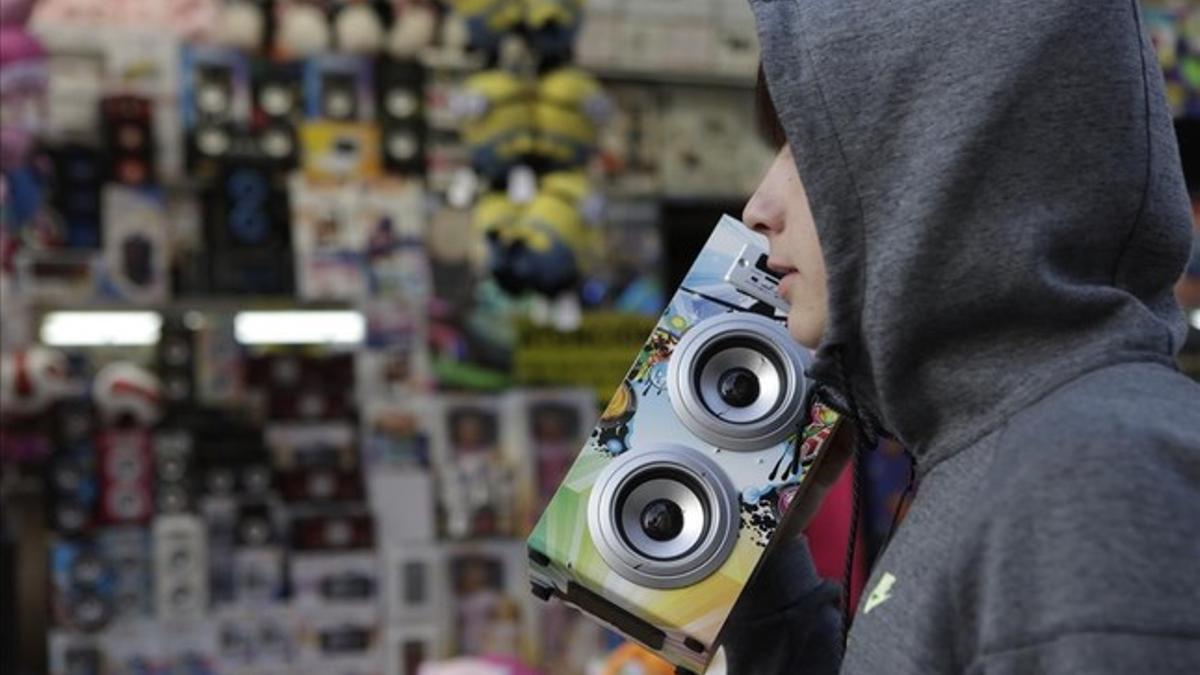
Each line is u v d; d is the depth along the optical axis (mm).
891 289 868
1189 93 4973
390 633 4223
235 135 4246
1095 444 774
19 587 4004
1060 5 867
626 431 1113
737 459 1103
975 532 798
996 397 853
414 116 4387
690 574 1073
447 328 4391
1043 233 848
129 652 4023
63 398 4098
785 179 979
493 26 4004
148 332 4246
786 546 1202
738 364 1126
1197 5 5055
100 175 4164
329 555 4203
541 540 1093
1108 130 862
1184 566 737
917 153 874
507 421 4383
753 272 1146
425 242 4379
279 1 4332
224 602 4125
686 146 4699
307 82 4332
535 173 4004
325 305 4344
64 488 4039
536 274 3904
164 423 4168
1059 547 755
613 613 1095
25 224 4086
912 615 827
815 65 899
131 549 4059
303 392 4309
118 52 4191
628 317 4492
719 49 4715
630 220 4633
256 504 4180
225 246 4250
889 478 3646
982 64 866
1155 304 891
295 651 4148
